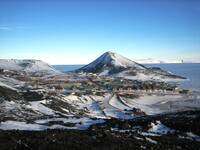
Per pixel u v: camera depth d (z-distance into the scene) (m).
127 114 123.75
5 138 38.34
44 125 63.28
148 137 47.06
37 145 35.44
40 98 131.75
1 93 119.75
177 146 43.38
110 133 46.03
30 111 101.06
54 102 130.62
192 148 43.28
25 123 66.00
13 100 114.12
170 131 60.28
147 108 154.00
